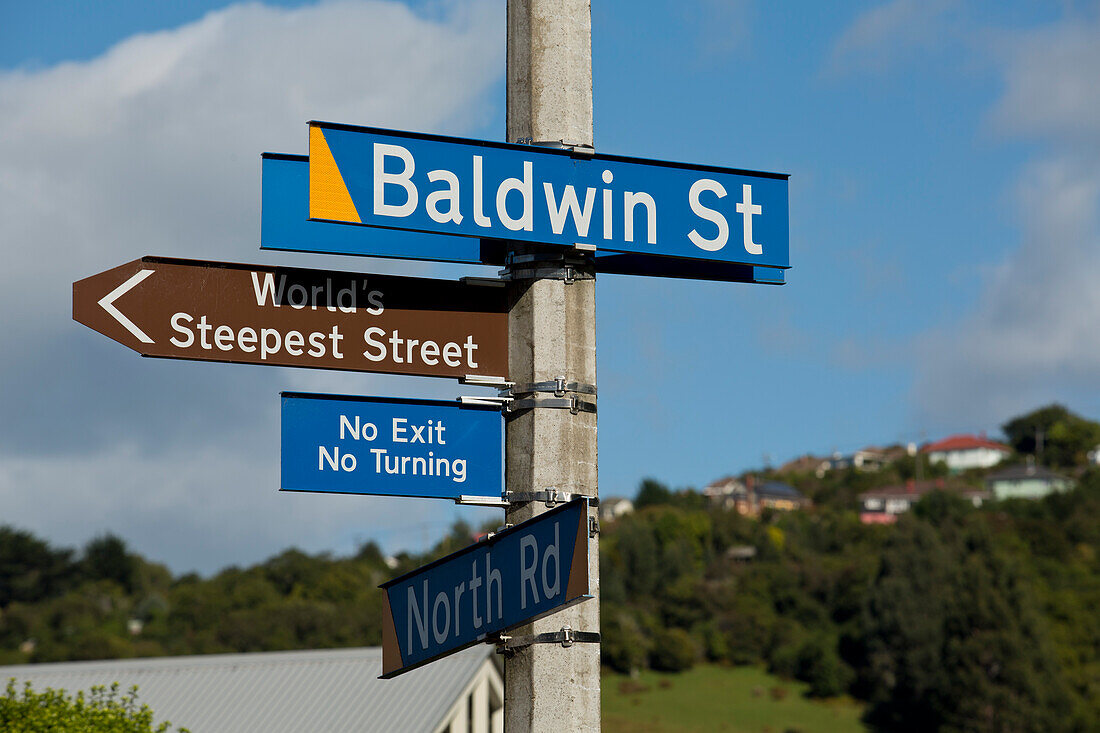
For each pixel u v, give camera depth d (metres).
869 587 119.94
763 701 113.81
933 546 119.81
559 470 7.11
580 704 6.86
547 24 7.43
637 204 7.24
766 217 7.45
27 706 21.02
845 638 119.12
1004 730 100.44
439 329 7.47
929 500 165.00
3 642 133.38
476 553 6.81
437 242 7.62
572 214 7.11
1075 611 121.81
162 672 44.19
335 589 126.94
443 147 6.94
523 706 6.88
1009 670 102.69
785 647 122.69
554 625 6.90
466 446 7.50
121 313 7.23
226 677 42.56
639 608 133.25
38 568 151.00
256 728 39.41
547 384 7.19
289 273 7.45
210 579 139.88
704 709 111.50
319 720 39.00
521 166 7.07
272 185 7.41
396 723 37.19
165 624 130.00
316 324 7.41
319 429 7.36
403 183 6.85
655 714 109.94
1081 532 154.62
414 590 7.15
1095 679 111.31
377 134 6.85
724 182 7.40
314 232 7.43
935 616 112.06
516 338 7.33
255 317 7.36
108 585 155.00
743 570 142.62
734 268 7.89
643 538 141.12
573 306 7.28
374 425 7.42
